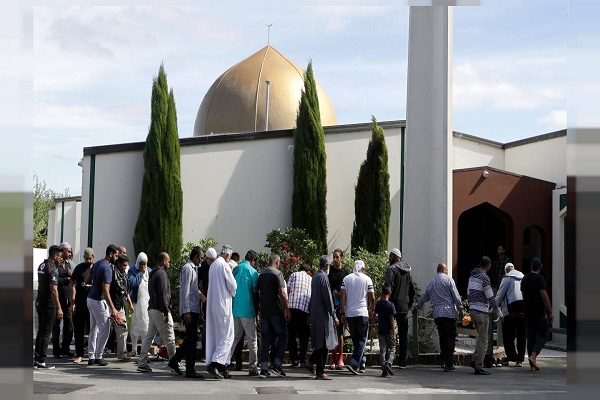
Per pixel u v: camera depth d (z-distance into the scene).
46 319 13.61
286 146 21.81
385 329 13.40
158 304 13.26
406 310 14.59
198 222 21.67
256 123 31.34
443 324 14.26
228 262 13.23
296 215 21.20
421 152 16.86
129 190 21.53
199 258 13.20
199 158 21.77
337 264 14.85
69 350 15.96
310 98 21.66
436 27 16.83
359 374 13.50
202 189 21.73
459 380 12.91
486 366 14.96
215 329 12.56
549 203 23.38
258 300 13.33
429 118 16.84
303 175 21.27
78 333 14.87
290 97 31.98
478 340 14.01
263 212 21.69
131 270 15.55
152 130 21.00
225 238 21.67
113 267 14.83
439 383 12.45
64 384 11.52
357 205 21.38
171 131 21.14
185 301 12.57
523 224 23.02
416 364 15.31
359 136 22.20
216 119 31.84
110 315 14.40
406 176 16.97
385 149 21.25
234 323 13.38
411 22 17.05
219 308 12.50
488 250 24.97
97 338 14.31
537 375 13.84
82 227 21.78
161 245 20.64
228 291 12.59
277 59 33.41
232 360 15.05
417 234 16.77
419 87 16.94
